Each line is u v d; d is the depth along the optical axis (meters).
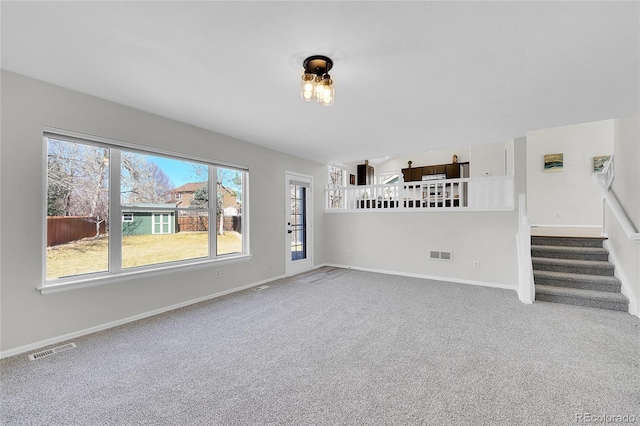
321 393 1.84
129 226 3.12
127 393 1.84
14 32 1.76
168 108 3.05
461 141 4.41
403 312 3.33
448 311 3.35
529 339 2.59
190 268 3.58
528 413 1.63
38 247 2.45
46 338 2.48
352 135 4.07
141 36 1.82
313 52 1.99
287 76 2.34
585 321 3.01
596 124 6.29
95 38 1.84
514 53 2.00
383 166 9.75
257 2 1.50
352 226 5.98
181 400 1.77
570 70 2.23
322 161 6.05
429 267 5.07
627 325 2.89
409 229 5.29
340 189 6.28
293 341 2.59
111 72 2.29
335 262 6.22
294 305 3.59
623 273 3.53
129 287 3.04
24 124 2.37
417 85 2.50
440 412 1.65
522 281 3.71
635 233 3.08
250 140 4.34
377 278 5.07
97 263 2.87
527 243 3.71
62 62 2.14
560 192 6.55
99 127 2.79
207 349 2.44
